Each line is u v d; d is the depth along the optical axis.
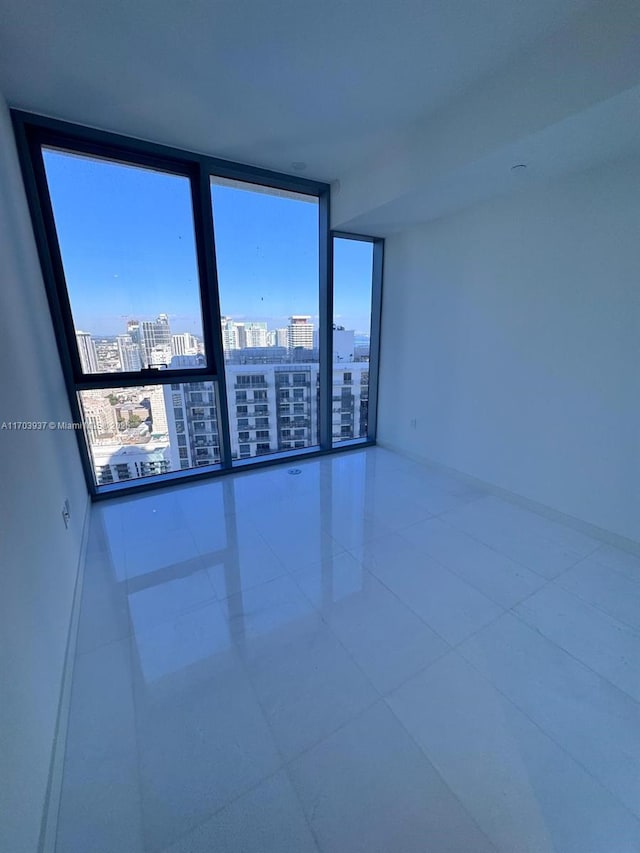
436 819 1.05
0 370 1.30
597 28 1.54
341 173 3.09
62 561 1.71
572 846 0.99
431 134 2.29
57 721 1.24
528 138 1.85
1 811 0.82
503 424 2.92
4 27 1.56
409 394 3.77
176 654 1.58
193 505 2.89
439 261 3.22
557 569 2.11
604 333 2.24
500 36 1.67
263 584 2.00
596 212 2.19
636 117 1.67
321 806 1.08
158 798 1.09
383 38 1.67
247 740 1.25
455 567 2.14
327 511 2.79
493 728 1.28
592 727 1.28
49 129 2.30
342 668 1.51
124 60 1.79
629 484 2.23
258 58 1.79
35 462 1.55
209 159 2.77
